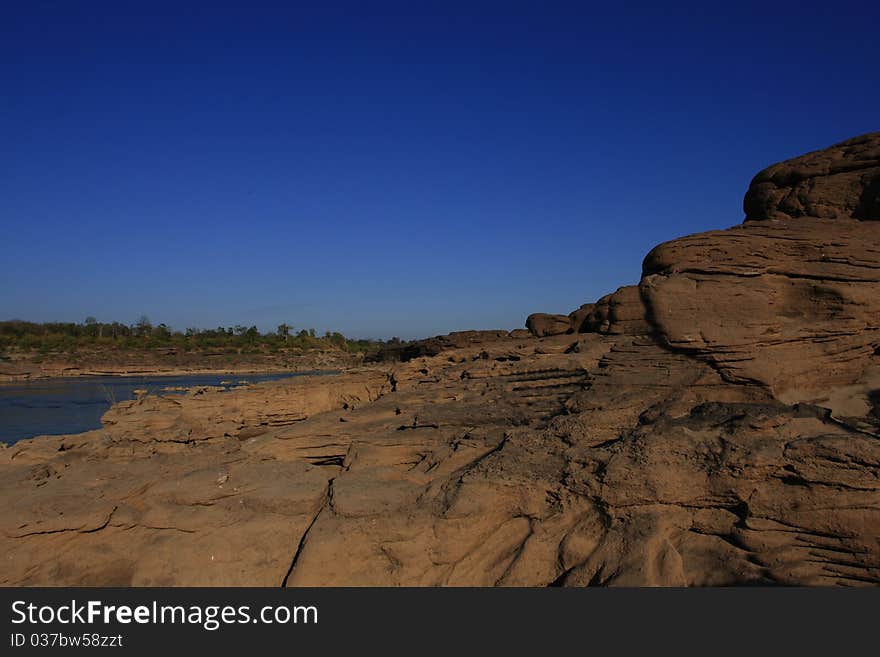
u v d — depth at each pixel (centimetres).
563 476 1263
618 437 1369
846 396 1497
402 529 1210
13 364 8612
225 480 1403
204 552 1230
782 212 2048
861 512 1070
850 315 1575
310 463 1683
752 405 1338
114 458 1720
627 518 1188
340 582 1171
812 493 1112
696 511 1191
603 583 1106
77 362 9075
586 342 1822
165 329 13662
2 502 1309
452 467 1438
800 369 1489
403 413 1766
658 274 1714
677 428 1281
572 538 1188
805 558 1092
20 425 4091
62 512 1255
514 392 1698
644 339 1641
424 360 2284
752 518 1136
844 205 1930
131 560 1251
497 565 1217
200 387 2347
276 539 1259
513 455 1353
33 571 1208
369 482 1372
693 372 1470
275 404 2220
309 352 11512
